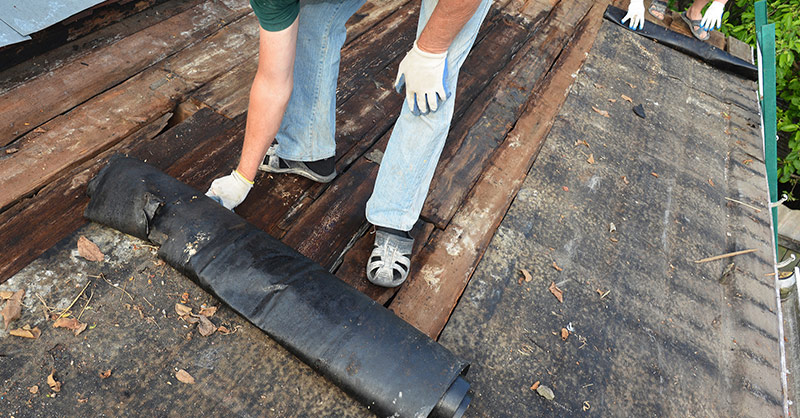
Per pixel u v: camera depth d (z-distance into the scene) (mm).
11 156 1839
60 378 1311
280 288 1462
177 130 2090
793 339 2844
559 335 1761
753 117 3180
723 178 2686
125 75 2270
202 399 1341
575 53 3217
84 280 1506
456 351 1628
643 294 1989
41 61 2189
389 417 1322
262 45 1410
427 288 1784
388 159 1632
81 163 1905
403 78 1501
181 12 2676
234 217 1607
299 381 1417
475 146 2383
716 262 2223
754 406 1760
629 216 2285
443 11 1253
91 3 2256
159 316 1472
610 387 1663
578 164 2455
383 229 1744
